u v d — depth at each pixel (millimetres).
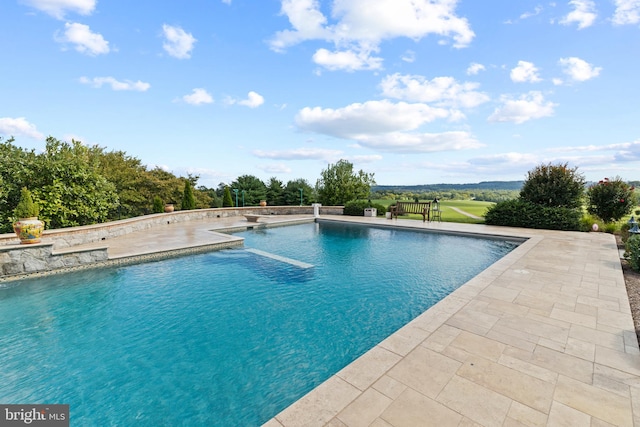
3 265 5574
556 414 1899
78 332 3775
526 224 11703
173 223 13508
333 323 4016
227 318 4172
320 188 26109
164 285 5535
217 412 2418
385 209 17422
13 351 3340
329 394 2100
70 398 2600
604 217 11406
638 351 2705
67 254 6246
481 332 3082
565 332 3084
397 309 4480
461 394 2102
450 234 10992
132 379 2852
